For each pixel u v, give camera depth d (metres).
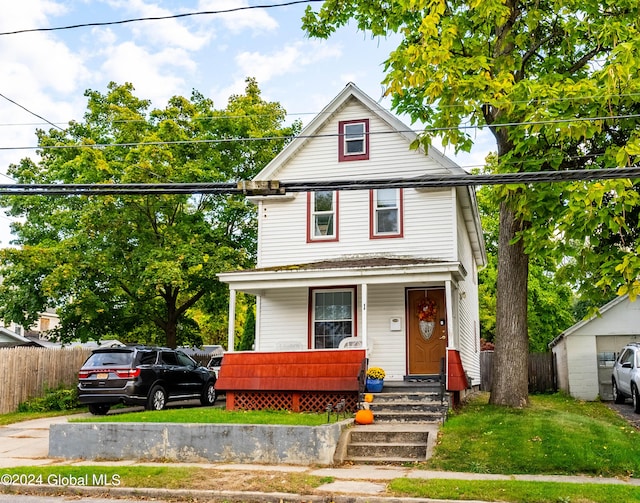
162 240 24.34
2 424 17.91
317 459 12.06
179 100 25.22
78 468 11.30
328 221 20.34
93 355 18.31
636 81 11.65
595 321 22.95
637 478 10.46
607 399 22.47
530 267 35.88
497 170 13.49
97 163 22.64
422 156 19.70
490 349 36.59
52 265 22.80
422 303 18.94
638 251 11.30
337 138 20.50
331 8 16.95
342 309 19.73
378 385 16.70
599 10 13.86
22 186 9.98
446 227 19.22
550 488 9.34
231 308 18.19
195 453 12.61
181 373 19.92
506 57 14.23
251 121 25.77
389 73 13.26
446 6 15.15
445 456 11.75
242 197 25.02
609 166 12.47
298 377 16.92
